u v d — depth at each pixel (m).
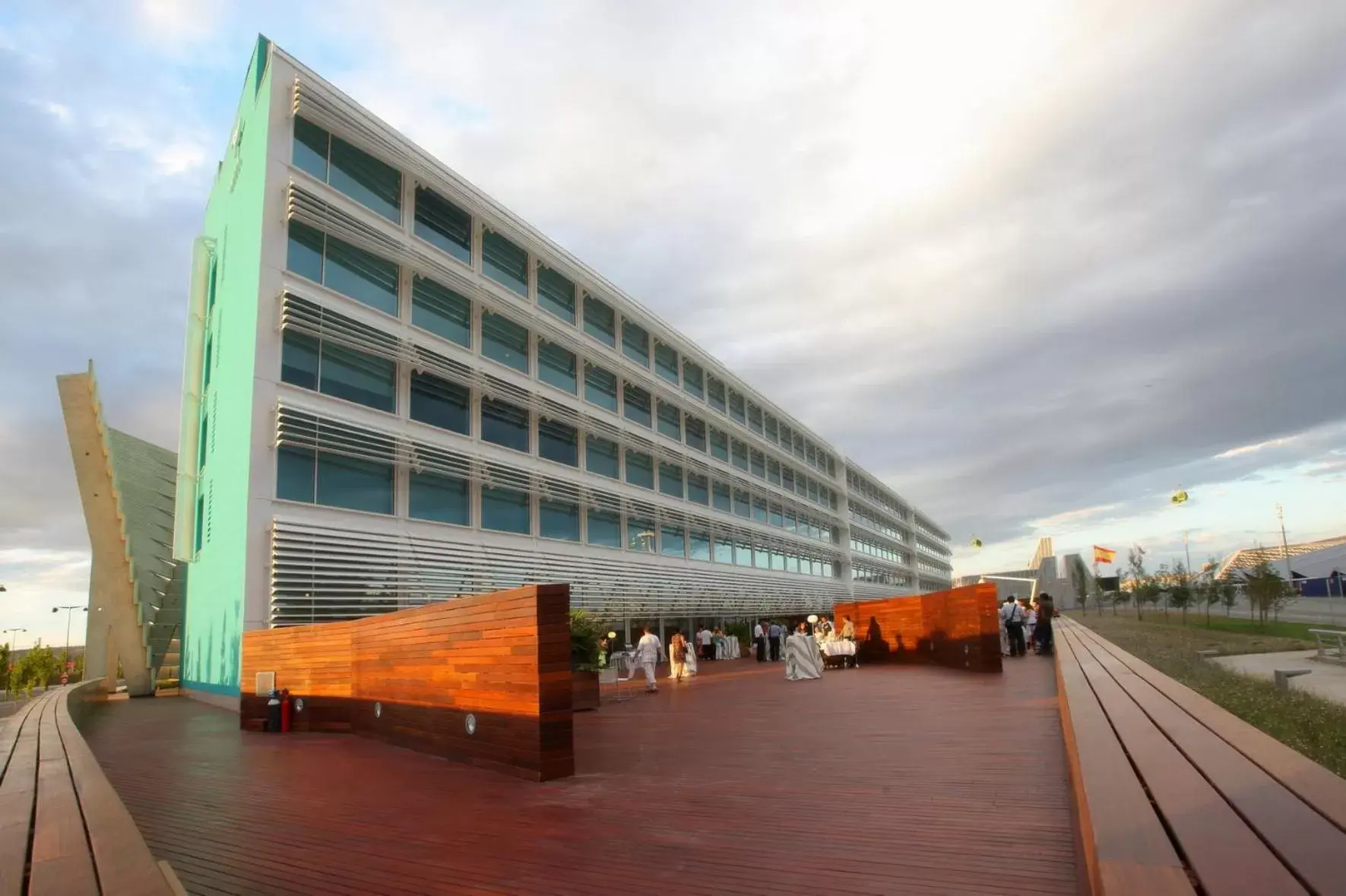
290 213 21.80
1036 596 36.94
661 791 7.89
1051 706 12.44
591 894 4.95
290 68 22.78
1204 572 54.06
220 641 22.55
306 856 6.14
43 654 47.47
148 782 9.79
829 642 25.62
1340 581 54.38
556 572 28.94
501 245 30.27
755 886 4.90
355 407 23.14
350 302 23.42
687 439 42.28
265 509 20.55
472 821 7.07
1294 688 14.16
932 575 98.31
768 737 11.12
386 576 22.48
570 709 9.06
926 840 5.63
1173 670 16.36
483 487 27.38
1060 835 5.55
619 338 36.94
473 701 10.30
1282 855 2.40
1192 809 3.06
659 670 31.08
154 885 3.84
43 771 7.40
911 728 11.09
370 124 24.45
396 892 5.19
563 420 31.34
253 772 10.41
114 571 33.22
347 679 15.02
